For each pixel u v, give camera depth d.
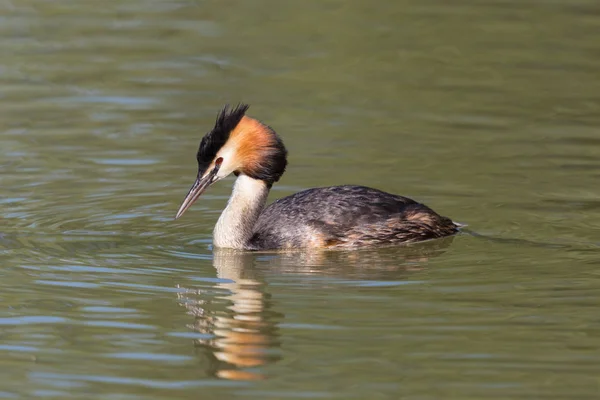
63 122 20.42
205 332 11.81
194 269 13.94
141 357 11.22
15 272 13.62
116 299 12.77
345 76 23.30
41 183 17.33
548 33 25.78
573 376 10.62
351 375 10.71
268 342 11.48
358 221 14.95
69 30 26.06
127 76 23.14
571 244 14.62
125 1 28.62
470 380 10.56
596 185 17.08
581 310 12.21
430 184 17.28
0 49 24.58
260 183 15.12
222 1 28.55
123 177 17.73
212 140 14.94
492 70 23.52
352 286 13.20
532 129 19.98
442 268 13.83
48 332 11.83
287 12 27.66
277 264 14.20
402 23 26.70
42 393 10.44
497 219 15.70
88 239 15.02
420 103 21.61
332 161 18.45
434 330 11.73
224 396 10.30
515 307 12.34
